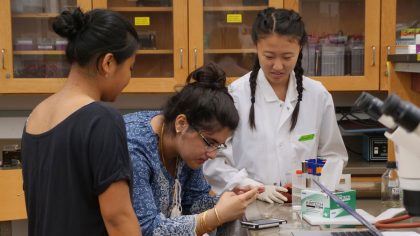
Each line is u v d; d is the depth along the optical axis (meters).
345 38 3.24
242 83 2.28
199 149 1.49
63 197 1.24
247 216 1.63
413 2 3.20
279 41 1.99
